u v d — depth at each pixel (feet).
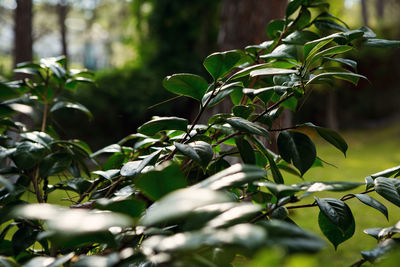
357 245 10.27
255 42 10.95
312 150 3.39
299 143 3.44
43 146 4.04
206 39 38.70
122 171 3.38
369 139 45.37
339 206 2.97
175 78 3.44
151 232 2.30
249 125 3.22
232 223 2.00
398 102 54.80
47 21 83.25
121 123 30.91
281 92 3.53
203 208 2.02
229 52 3.49
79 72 5.55
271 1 11.01
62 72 5.17
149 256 1.94
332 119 51.06
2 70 21.80
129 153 4.80
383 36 53.16
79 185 4.34
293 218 13.12
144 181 2.21
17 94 2.77
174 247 1.57
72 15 87.71
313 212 13.89
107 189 4.02
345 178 22.65
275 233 1.66
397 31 52.95
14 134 5.42
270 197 3.95
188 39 38.34
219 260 2.32
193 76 3.44
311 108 51.60
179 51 38.04
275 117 3.83
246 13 11.00
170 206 1.48
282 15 11.17
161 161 3.59
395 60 53.36
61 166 4.32
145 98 31.73
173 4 37.70
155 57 37.68
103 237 2.27
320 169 26.35
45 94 5.40
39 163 4.30
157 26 38.60
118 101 30.55
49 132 5.41
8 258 2.15
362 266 2.68
